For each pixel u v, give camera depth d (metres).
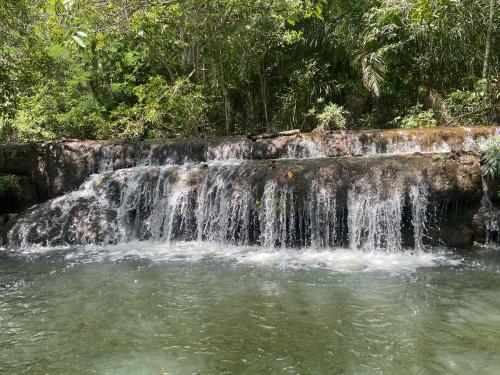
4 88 11.55
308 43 12.26
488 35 10.20
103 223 8.38
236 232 7.65
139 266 6.44
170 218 8.10
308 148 9.41
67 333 4.19
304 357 3.60
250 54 11.88
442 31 10.54
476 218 7.11
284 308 4.64
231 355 3.66
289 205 7.24
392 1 10.44
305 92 12.28
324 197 7.12
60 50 13.04
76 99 14.03
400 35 11.38
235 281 5.60
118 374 3.42
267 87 13.38
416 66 11.84
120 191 8.84
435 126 10.35
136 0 8.23
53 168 10.56
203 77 12.81
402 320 4.27
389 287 5.22
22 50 10.82
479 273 5.70
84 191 9.24
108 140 11.36
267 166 7.83
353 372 3.35
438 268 5.96
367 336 3.94
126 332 4.18
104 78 14.20
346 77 12.75
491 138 7.79
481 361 3.47
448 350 3.66
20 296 5.24
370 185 7.03
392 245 6.90
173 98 11.59
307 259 6.58
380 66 11.10
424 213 6.96
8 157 10.51
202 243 7.83
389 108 12.55
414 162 7.20
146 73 15.12
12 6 10.01
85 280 5.81
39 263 6.79
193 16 7.64
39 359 3.70
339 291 5.12
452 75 12.02
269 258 6.69
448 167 7.05
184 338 4.01
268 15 9.45
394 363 3.47
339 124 10.52
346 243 7.15
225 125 13.38
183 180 8.24
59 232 8.27
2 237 8.29
